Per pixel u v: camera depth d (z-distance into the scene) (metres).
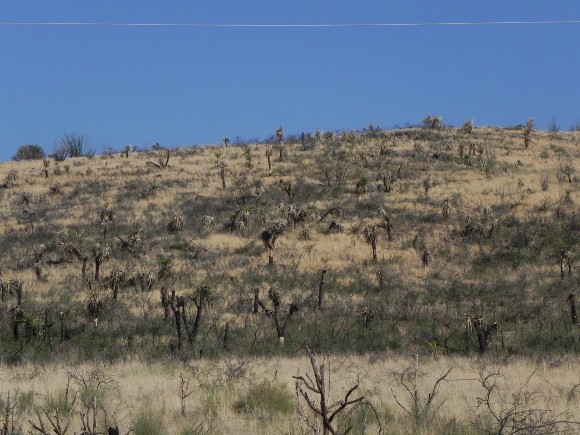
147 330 50.75
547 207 84.81
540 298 59.31
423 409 17.03
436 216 84.31
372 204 89.50
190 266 71.06
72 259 73.56
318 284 64.19
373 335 48.88
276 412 18.23
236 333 49.41
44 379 26.41
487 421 16.09
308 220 85.00
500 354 41.12
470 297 60.09
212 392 20.09
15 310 48.34
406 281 65.69
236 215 82.38
